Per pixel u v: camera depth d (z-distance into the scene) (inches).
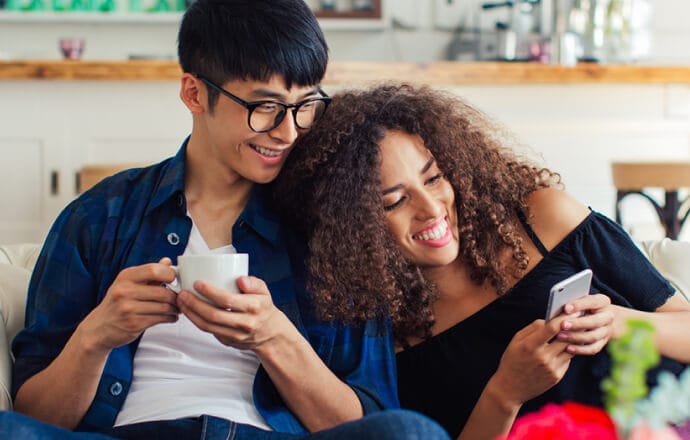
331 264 56.5
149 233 56.2
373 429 41.2
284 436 49.5
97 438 43.1
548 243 59.8
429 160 56.6
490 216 59.1
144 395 52.4
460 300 60.2
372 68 130.2
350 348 56.7
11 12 169.2
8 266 61.1
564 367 52.1
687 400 31.0
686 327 55.7
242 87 52.7
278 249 57.4
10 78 127.6
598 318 50.2
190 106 56.4
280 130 53.3
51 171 131.6
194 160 57.6
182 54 55.6
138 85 131.5
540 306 57.9
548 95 139.0
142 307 45.9
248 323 45.6
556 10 166.6
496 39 154.7
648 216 143.2
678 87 140.8
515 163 63.4
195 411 50.9
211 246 56.6
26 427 41.3
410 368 60.1
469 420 54.3
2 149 131.0
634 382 30.8
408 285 58.6
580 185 140.8
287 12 52.9
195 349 53.5
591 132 140.4
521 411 57.3
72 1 171.9
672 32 179.5
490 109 138.2
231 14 53.0
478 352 58.6
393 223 57.0
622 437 31.4
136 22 172.9
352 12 174.6
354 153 56.3
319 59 53.7
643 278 58.3
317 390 51.1
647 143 141.6
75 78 128.0
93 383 49.6
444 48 179.9
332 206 56.4
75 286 54.6
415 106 57.7
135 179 58.4
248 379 53.5
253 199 57.6
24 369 52.1
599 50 153.2
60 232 56.2
